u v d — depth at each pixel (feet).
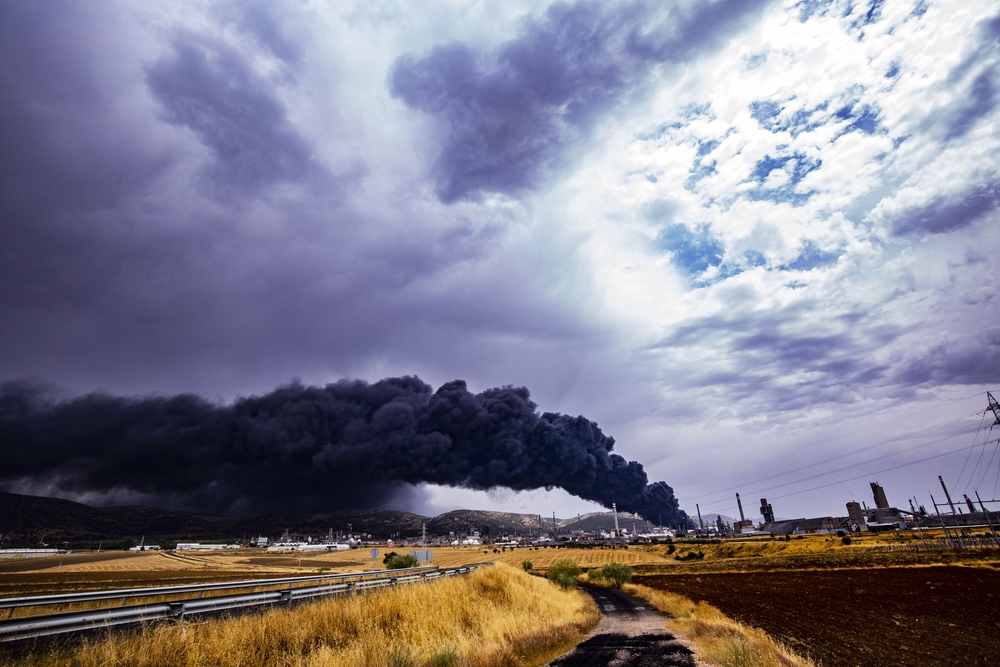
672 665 48.98
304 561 436.76
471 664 40.75
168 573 231.91
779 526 611.06
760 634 66.64
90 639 36.47
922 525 457.27
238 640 36.50
